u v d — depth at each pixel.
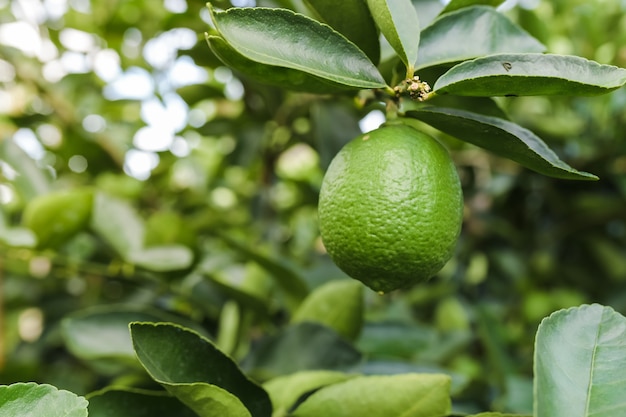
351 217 0.29
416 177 0.29
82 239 0.51
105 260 0.51
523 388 0.47
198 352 0.30
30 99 0.65
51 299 0.65
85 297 0.65
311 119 0.56
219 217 0.60
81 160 0.67
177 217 0.46
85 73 0.64
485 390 0.45
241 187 0.72
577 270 0.71
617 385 0.27
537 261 0.69
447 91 0.28
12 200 0.56
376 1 0.28
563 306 0.65
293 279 0.43
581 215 0.69
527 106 0.67
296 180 0.66
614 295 0.65
